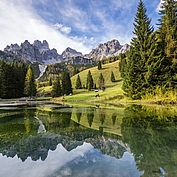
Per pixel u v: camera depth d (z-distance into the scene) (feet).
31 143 56.39
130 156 44.04
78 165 39.09
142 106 154.81
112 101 221.87
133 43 198.08
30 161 42.09
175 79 170.91
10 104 228.43
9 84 381.81
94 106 176.35
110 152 47.42
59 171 36.32
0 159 43.52
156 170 35.94
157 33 191.42
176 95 163.43
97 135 65.10
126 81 202.59
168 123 81.30
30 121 95.35
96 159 42.55
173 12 180.86
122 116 104.88
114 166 38.11
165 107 140.77
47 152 48.19
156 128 72.59
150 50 185.26
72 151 48.83
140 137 60.80
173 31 176.45
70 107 172.04
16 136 64.80
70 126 81.56
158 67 177.88
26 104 227.40
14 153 47.50
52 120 97.81
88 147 51.96
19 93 407.03
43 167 38.58
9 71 385.29
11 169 37.96
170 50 176.65
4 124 87.51
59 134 67.46
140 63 190.70
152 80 183.62
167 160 41.01
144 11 197.67
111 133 67.41
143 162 40.06
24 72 435.94
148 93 183.21
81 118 103.09
